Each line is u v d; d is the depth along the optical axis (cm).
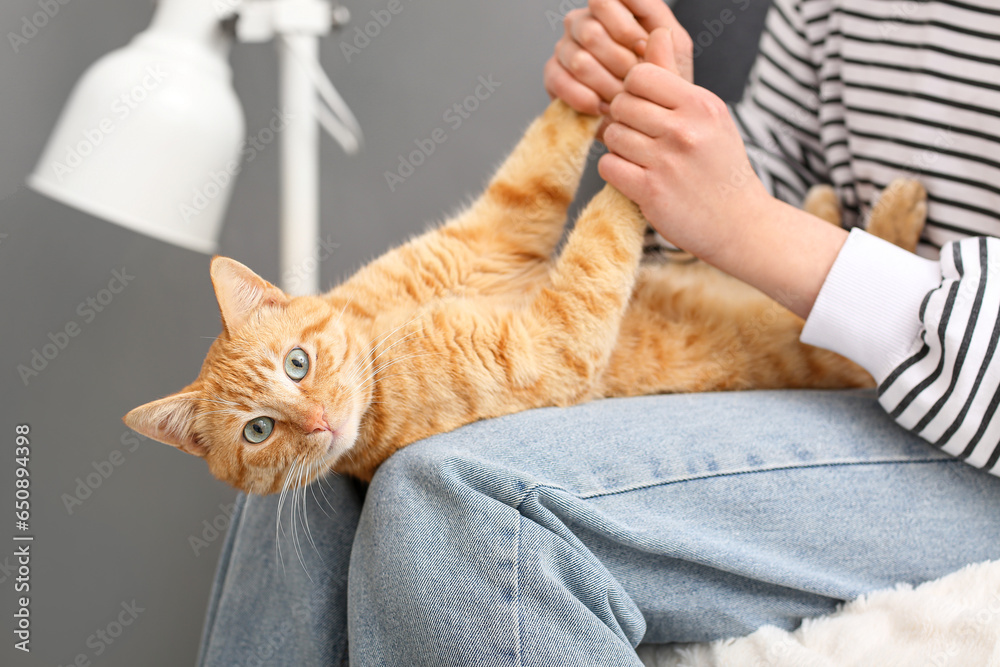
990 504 73
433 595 61
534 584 61
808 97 120
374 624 64
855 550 72
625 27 91
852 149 107
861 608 71
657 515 71
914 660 62
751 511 72
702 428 76
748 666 70
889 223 98
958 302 68
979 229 94
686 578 73
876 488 72
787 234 80
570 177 102
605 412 80
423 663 61
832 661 66
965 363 67
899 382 72
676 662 76
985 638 61
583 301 91
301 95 121
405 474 71
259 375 86
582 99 96
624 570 71
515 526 63
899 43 98
